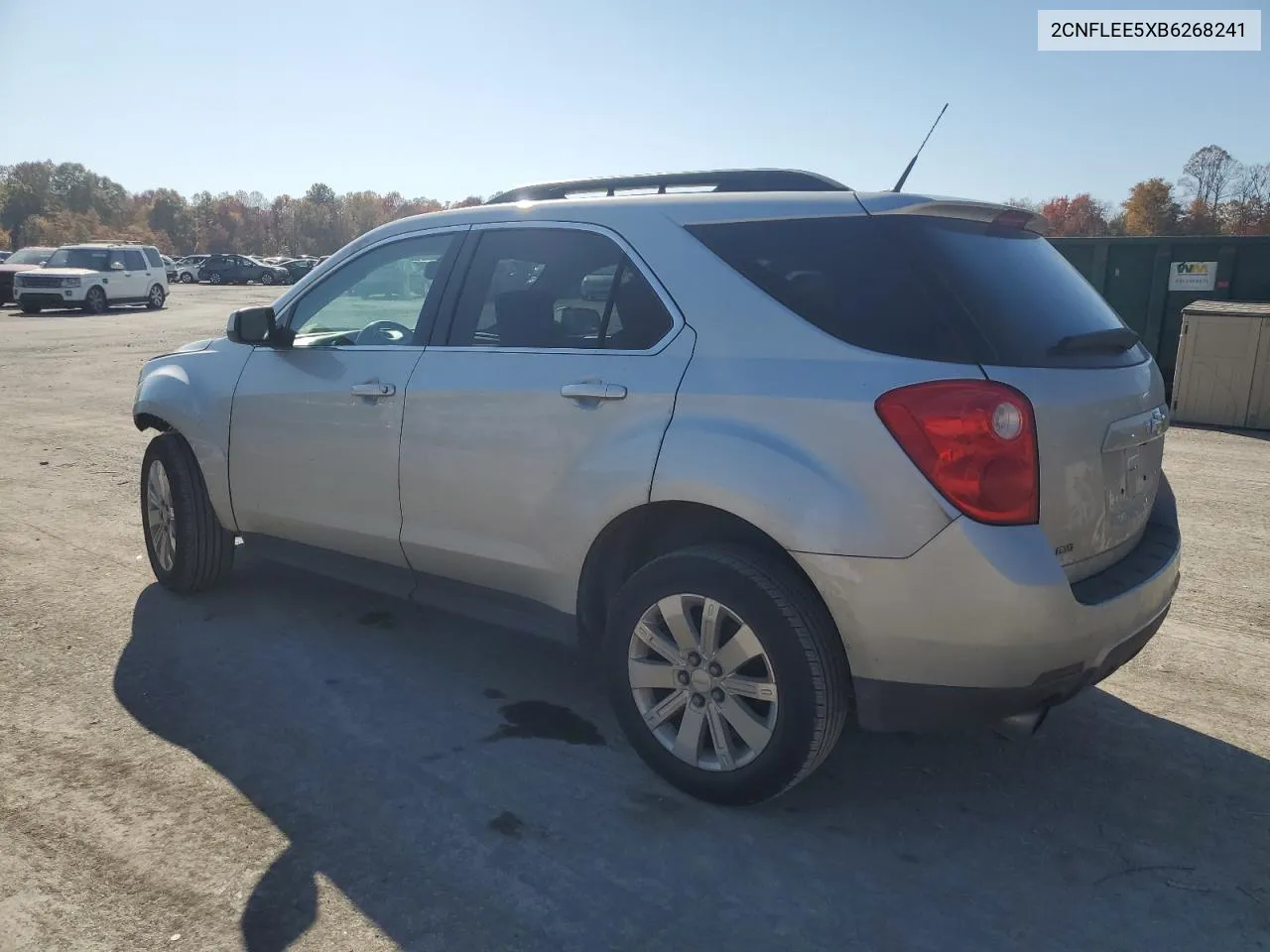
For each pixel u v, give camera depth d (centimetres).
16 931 258
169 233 16100
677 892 281
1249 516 698
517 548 366
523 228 381
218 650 446
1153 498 352
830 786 340
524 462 356
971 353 280
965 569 272
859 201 312
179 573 502
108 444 934
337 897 274
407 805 321
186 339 2142
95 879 280
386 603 512
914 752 365
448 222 410
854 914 272
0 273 3069
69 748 354
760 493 294
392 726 377
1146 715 395
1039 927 268
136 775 336
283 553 468
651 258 339
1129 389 320
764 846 303
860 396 284
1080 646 285
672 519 343
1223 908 276
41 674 416
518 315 372
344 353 425
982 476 272
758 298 315
